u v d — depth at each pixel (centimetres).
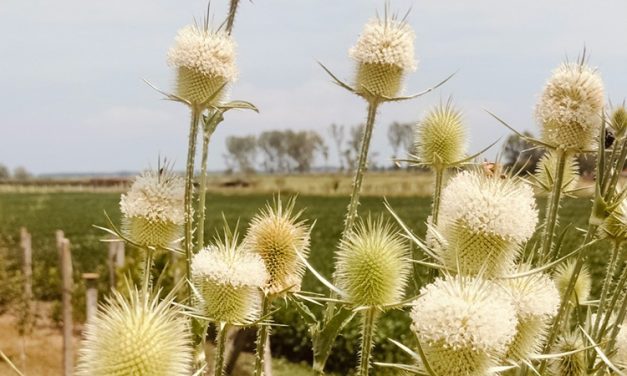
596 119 65
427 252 58
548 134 66
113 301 53
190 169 66
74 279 395
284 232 65
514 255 59
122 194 66
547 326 60
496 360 53
